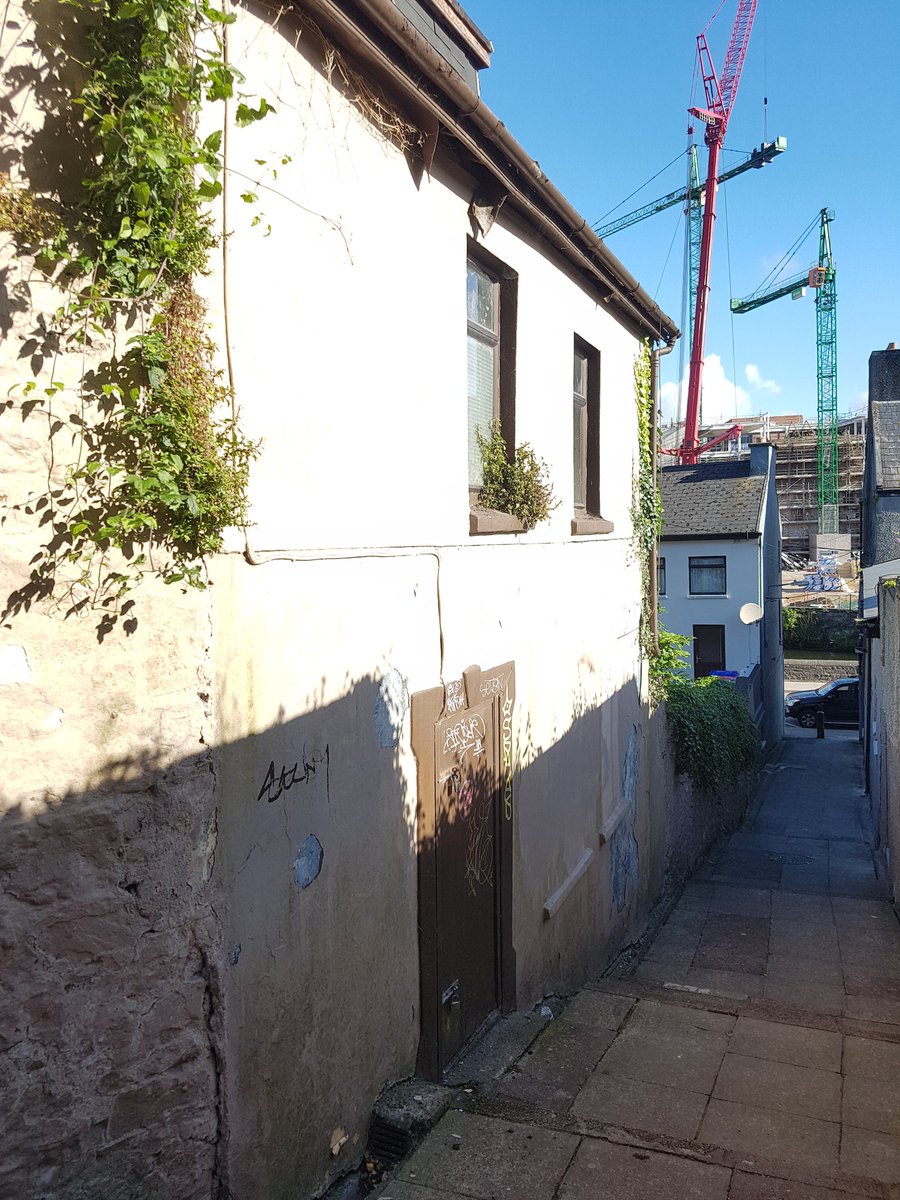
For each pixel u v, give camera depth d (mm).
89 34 2855
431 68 4637
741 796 19047
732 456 87438
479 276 6457
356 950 4359
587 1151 4270
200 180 3236
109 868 3012
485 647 6113
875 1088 5129
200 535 3252
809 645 51031
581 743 8430
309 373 4047
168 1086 3191
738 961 9891
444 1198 3883
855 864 15109
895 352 26844
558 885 7656
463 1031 5652
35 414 2803
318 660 4082
